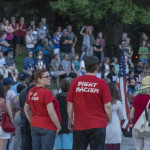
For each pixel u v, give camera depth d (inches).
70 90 368.2
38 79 396.2
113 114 473.7
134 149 614.9
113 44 1430.9
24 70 998.4
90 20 1338.6
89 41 1192.2
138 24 1659.7
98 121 353.7
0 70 944.3
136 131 436.8
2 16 1942.7
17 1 1808.6
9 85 537.0
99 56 1182.9
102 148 354.6
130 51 1206.9
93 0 1282.0
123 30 1667.1
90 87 358.3
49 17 1729.8
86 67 367.6
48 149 382.0
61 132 473.1
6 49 1109.7
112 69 945.5
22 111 470.0
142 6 1336.1
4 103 427.5
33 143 388.5
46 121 382.6
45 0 1713.8
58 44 1145.4
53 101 386.0
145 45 1301.7
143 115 428.1
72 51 1196.5
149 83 434.0
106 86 358.6
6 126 422.6
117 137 472.1
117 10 1233.4
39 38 1136.8
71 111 370.0
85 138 360.8
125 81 671.1
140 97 434.9
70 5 1241.4
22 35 1230.9
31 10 1764.3
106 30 1582.2
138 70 1037.8
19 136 523.5
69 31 1196.5
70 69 1069.1
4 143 428.5
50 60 1124.5
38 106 383.9
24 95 470.3
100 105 358.3
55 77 1034.7
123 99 652.1
